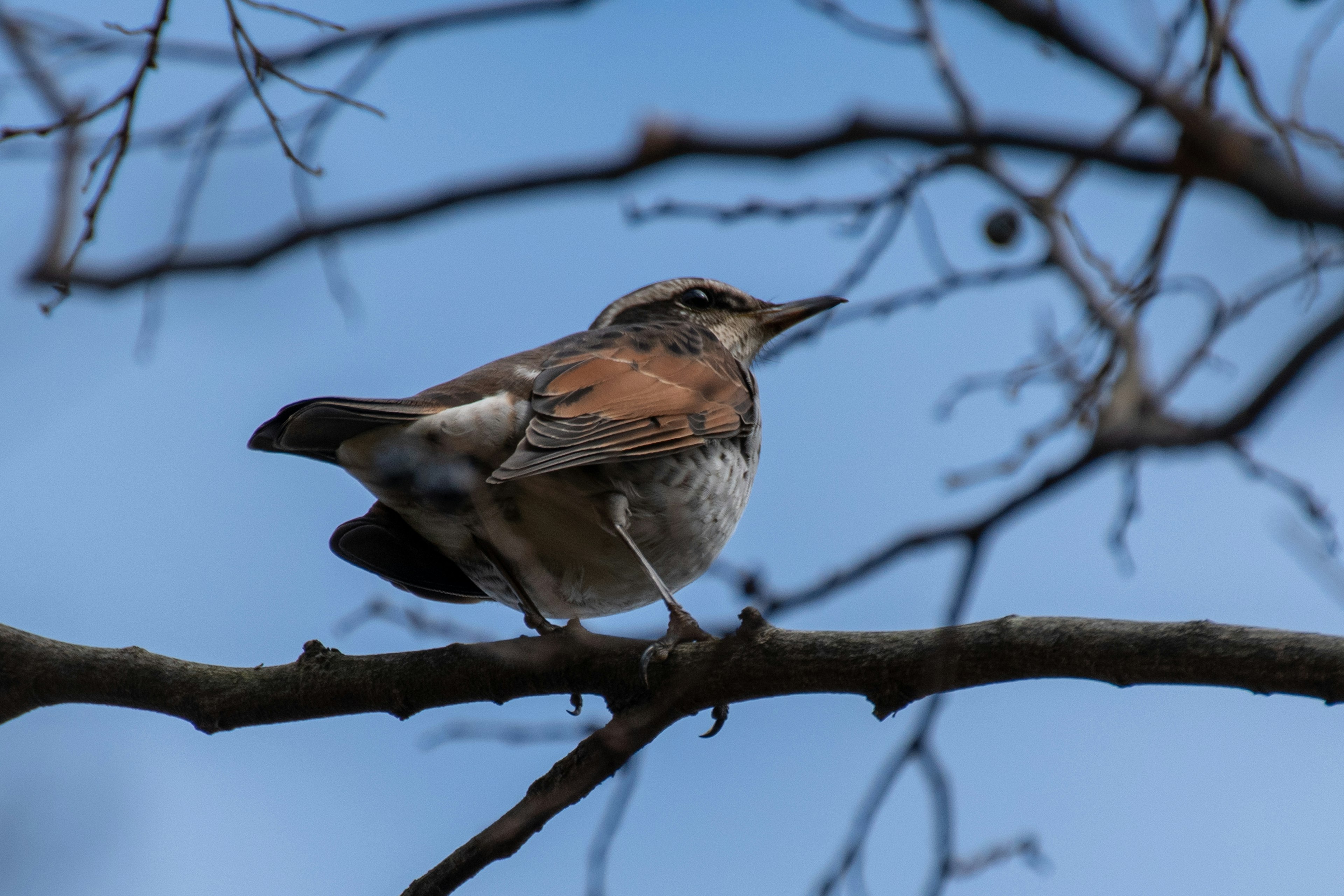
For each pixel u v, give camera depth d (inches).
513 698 393.1
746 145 145.0
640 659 379.2
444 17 189.2
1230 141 149.0
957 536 188.7
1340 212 148.0
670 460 460.8
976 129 146.8
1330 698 306.0
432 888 369.7
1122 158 150.5
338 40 243.0
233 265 181.3
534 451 419.8
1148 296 363.9
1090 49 146.9
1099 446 178.2
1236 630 319.3
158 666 401.4
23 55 296.0
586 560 472.7
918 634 348.5
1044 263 387.5
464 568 485.7
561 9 187.3
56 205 259.0
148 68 319.6
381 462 431.5
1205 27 344.8
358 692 394.3
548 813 366.0
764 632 365.7
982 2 146.4
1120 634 327.3
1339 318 158.1
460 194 157.2
